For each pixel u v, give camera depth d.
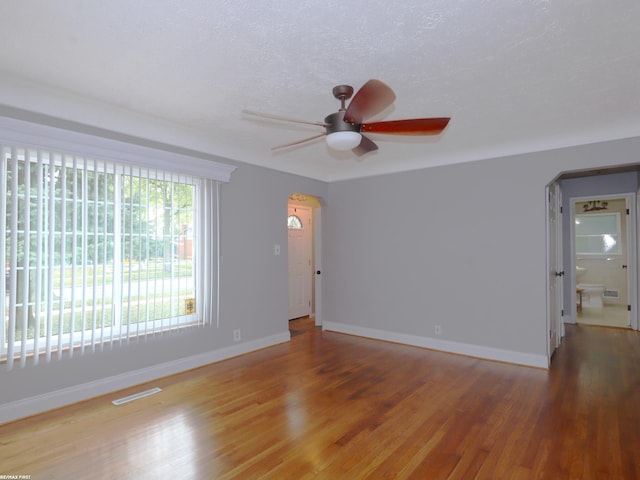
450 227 4.24
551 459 2.05
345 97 2.33
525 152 3.77
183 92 2.62
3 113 2.44
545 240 3.66
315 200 5.59
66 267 2.71
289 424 2.46
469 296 4.09
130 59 2.15
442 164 4.30
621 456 2.07
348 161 4.62
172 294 3.40
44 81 2.45
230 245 3.96
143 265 3.17
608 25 1.81
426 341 4.38
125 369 3.07
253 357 3.97
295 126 3.29
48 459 2.05
